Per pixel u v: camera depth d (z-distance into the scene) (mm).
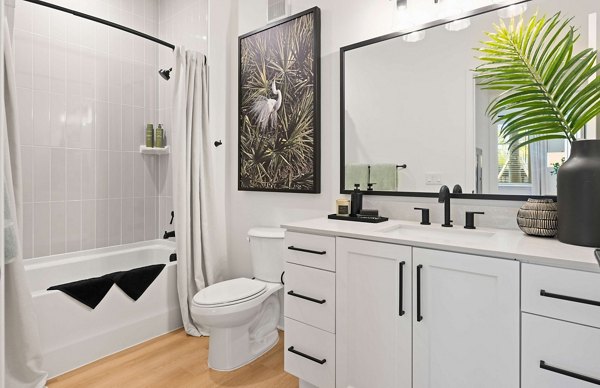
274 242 2232
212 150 2672
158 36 3379
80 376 1899
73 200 2768
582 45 1430
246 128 2633
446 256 1246
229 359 1977
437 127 1780
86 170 2844
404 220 1898
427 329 1300
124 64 3102
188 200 2502
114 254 2924
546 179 1497
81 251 2801
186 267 2459
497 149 1609
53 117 2654
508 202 1601
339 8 2131
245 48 2625
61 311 1937
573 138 1340
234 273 2795
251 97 2594
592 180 1167
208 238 2594
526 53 1542
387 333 1400
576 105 1304
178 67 2518
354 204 1923
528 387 1094
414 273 1325
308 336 1655
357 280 1482
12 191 1627
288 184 2379
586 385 996
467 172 1693
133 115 3170
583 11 1427
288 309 1741
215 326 1915
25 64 2508
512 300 1118
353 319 1495
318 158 2229
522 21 1522
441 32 1760
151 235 3316
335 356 1558
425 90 1814
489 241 1303
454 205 1750
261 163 2539
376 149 1987
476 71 1653
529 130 1455
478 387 1192
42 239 2604
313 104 2223
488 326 1168
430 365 1298
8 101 1741
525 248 1176
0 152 942
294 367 1717
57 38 2672
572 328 1016
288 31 2350
